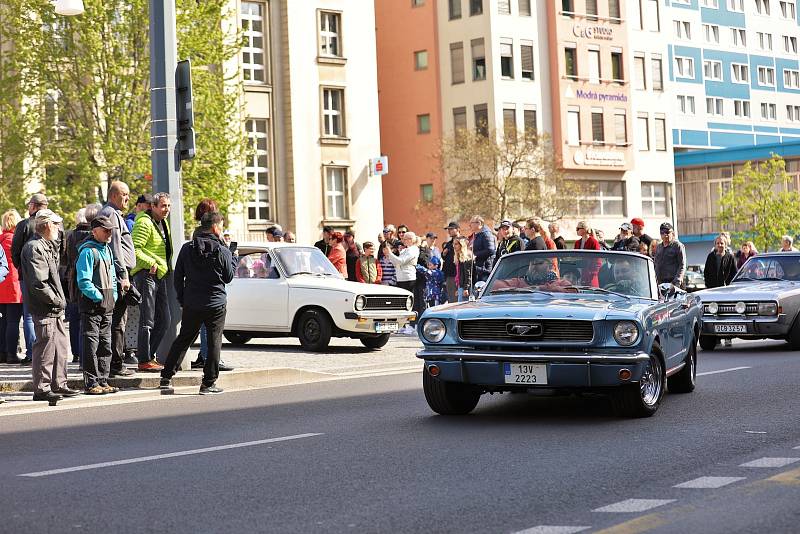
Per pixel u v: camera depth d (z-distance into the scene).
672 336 16.44
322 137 67.19
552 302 15.35
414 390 19.14
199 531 8.85
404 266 33.19
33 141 48.72
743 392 17.94
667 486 10.43
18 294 22.27
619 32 92.56
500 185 78.19
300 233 65.88
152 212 20.58
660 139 97.50
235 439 13.70
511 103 84.56
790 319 27.09
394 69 87.75
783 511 9.30
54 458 12.54
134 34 48.00
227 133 49.97
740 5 121.44
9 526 9.09
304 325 27.19
